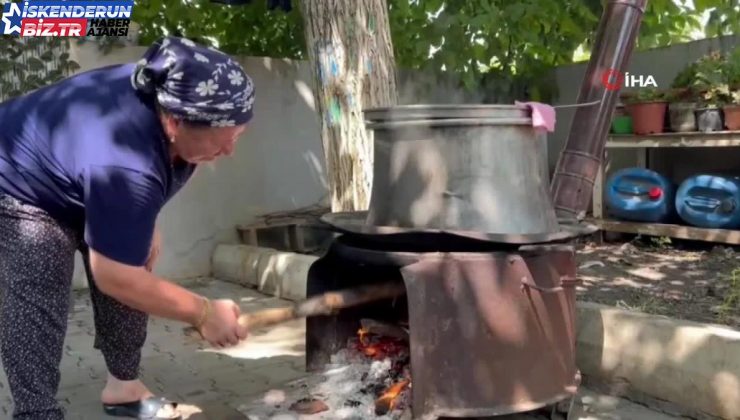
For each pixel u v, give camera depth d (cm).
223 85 201
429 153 249
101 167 201
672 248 579
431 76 696
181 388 321
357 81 400
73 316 460
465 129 246
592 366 309
